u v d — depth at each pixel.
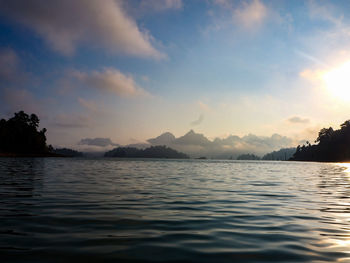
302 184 22.95
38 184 19.28
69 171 34.50
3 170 33.97
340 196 15.56
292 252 6.16
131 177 27.38
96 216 9.48
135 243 6.61
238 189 18.55
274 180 26.92
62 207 10.98
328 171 51.19
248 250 6.27
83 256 5.65
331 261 5.61
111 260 5.48
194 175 32.66
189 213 10.35
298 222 9.11
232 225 8.62
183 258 5.70
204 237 7.27
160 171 40.59
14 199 12.86
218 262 5.49
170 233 7.58
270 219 9.53
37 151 158.62
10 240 6.62
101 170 39.16
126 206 11.47
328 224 8.86
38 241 6.58
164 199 13.59
